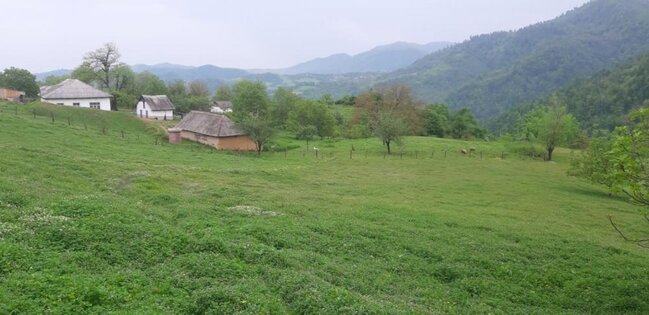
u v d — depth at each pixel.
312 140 101.19
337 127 122.06
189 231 23.62
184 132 82.81
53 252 17.20
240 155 69.12
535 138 94.31
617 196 55.16
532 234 33.28
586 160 54.59
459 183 56.47
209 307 14.79
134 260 18.33
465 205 44.06
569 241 32.09
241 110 110.75
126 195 31.58
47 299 13.03
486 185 56.12
